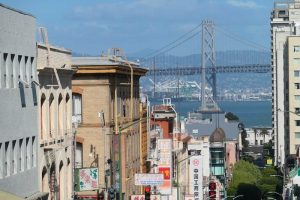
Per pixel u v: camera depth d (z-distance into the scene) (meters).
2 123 66.25
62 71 85.69
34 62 75.56
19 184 70.75
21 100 71.69
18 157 70.75
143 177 103.31
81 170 86.81
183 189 169.50
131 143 124.88
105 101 108.94
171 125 189.25
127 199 117.56
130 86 126.19
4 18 66.50
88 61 112.50
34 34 75.56
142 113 139.12
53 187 81.25
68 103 89.75
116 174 109.31
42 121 79.62
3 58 66.81
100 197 96.88
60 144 84.81
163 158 144.38
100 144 107.88
